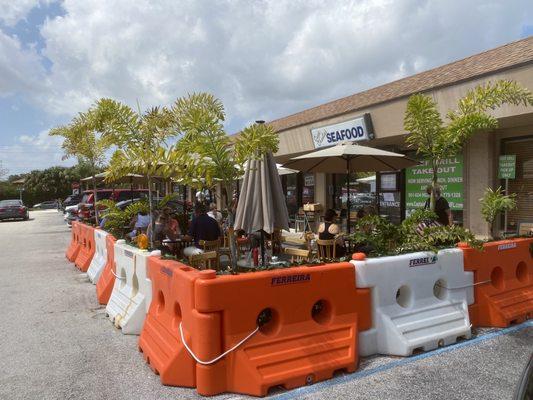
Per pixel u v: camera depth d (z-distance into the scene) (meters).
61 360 4.61
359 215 8.73
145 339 4.69
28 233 21.28
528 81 7.72
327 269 4.24
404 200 12.51
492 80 8.27
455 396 3.65
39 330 5.62
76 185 36.75
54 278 9.12
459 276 5.17
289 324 4.00
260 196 5.62
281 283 3.97
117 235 7.89
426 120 6.48
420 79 11.84
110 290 6.78
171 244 8.75
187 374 3.85
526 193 9.80
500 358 4.41
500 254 5.60
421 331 4.66
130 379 4.10
